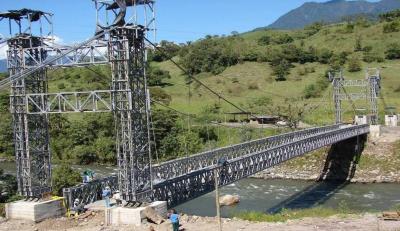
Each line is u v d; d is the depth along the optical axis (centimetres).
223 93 10956
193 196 3195
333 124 7562
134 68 2581
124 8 2531
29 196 2784
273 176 6619
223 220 2655
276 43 14912
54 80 11900
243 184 6122
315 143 5406
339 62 12150
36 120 2844
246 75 12225
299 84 11200
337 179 6481
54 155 8469
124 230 2397
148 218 2497
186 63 12988
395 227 2388
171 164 3666
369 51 12619
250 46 14325
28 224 2612
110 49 2552
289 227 2458
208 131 8488
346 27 14600
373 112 7575
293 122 8175
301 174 6594
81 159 8269
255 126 8381
